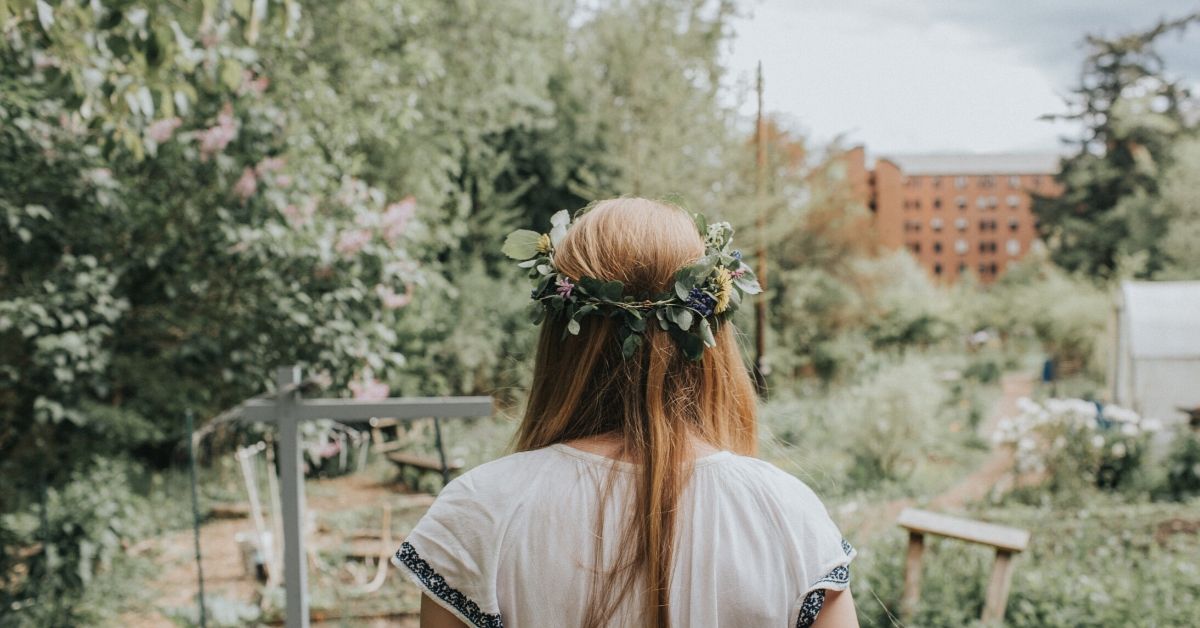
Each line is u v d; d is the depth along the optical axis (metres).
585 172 13.89
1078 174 33.47
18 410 5.29
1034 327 26.77
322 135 6.96
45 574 4.80
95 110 3.66
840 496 8.33
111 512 5.22
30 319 4.75
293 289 5.55
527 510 0.98
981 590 4.76
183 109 3.47
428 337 12.00
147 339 5.86
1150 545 6.23
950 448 11.37
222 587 5.60
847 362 20.16
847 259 20.59
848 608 0.97
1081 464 8.69
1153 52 32.47
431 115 11.39
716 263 1.09
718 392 1.09
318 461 6.09
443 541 0.99
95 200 5.01
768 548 0.96
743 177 13.38
